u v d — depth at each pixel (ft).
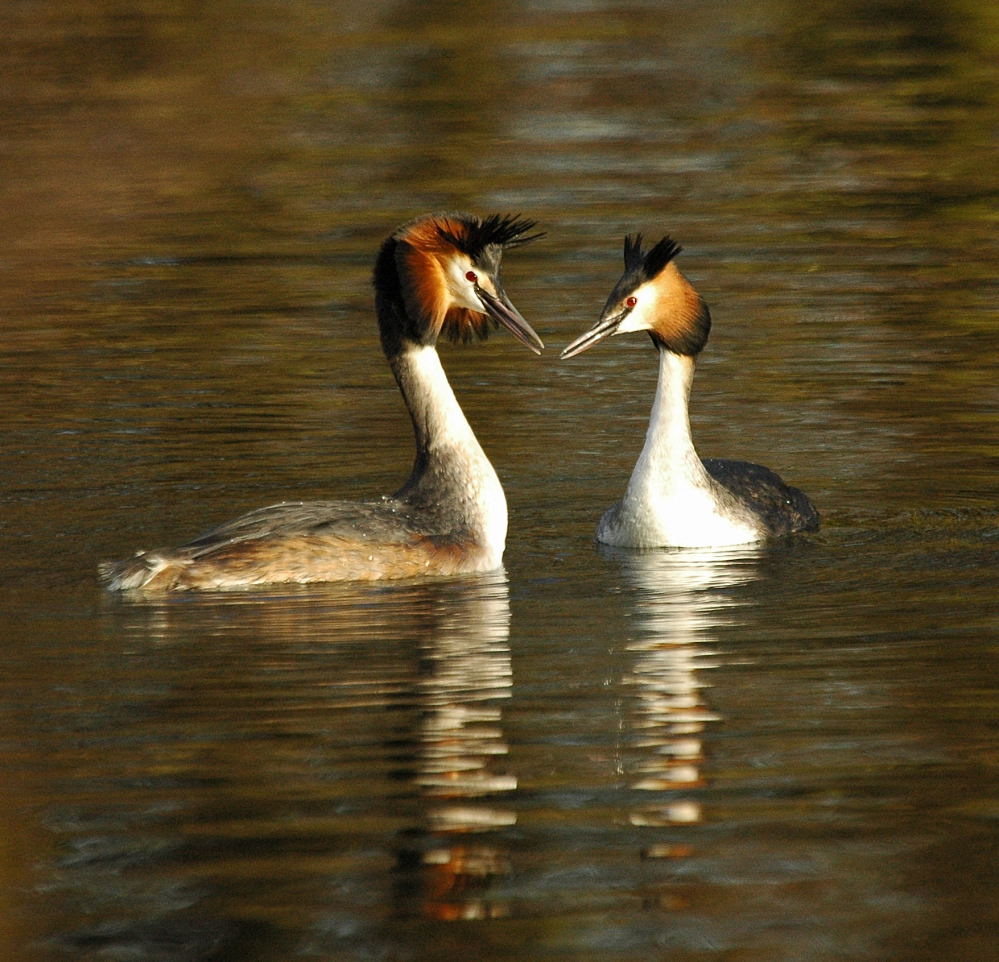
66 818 29.40
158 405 61.82
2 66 133.59
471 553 45.01
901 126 111.65
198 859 27.96
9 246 88.33
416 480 46.34
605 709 34.14
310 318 74.23
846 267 80.89
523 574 44.75
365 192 97.96
